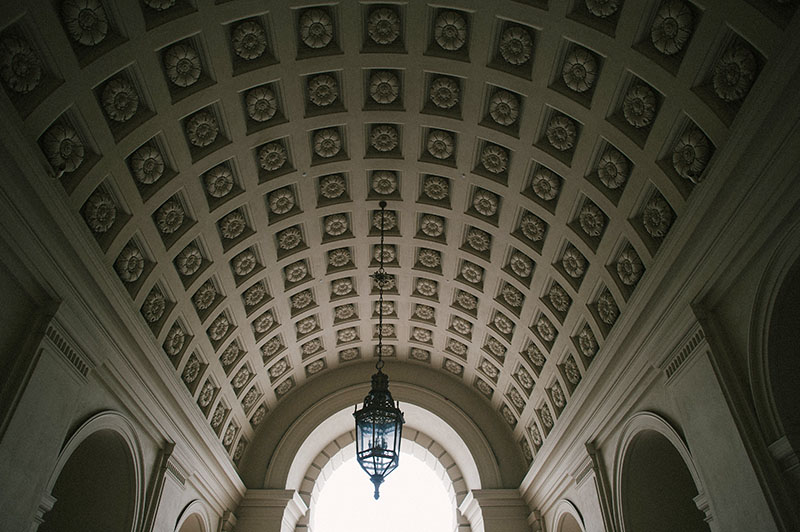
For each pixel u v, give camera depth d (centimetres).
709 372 712
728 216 647
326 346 1559
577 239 982
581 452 1155
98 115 727
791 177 562
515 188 1014
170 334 1056
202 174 935
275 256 1187
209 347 1190
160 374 991
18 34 605
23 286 665
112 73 712
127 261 881
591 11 722
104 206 802
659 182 772
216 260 1075
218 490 1364
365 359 1669
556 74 822
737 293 680
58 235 685
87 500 960
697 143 695
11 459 628
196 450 1187
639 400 947
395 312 1482
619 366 952
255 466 1555
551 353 1226
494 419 1634
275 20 801
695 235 718
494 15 789
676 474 1009
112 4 664
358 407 1633
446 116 958
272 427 1606
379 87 931
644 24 686
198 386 1192
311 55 862
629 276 913
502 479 1556
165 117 814
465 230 1172
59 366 720
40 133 667
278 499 1492
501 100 905
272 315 1327
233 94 865
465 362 1566
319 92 927
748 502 644
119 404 913
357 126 993
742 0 568
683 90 681
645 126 765
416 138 1013
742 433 644
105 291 796
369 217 1193
